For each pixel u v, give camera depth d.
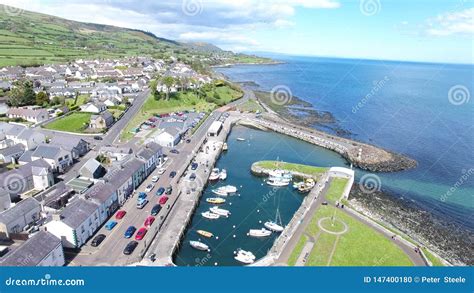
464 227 66.88
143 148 80.12
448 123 142.00
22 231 51.94
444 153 107.19
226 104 163.25
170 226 56.28
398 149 110.69
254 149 107.12
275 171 83.75
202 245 53.44
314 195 69.50
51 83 157.25
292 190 77.00
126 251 48.00
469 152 108.00
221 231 59.25
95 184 59.25
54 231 47.72
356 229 56.75
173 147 97.25
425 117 152.38
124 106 129.25
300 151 107.62
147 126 112.50
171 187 69.38
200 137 109.12
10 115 110.94
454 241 62.00
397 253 50.81
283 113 156.50
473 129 133.00
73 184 64.69
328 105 175.75
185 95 157.75
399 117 152.12
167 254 48.91
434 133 128.12
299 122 141.62
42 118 110.25
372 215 67.44
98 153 83.56
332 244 52.09
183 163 85.44
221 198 70.38
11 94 122.19
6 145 84.88
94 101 128.75
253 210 67.00
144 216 58.72
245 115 145.00
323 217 60.28
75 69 198.12
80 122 109.25
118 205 61.31
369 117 151.62
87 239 51.00
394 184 84.94
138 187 69.94
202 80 189.12
